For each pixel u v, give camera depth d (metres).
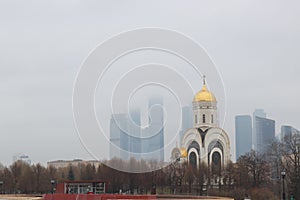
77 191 84.62
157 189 102.38
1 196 89.38
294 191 87.56
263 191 94.38
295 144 97.69
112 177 100.38
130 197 61.78
